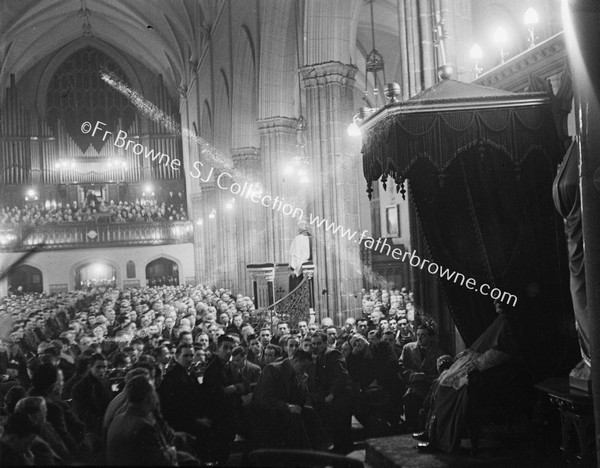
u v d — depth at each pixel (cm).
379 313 1445
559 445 683
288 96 2277
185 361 722
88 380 690
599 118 544
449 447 664
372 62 1878
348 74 1711
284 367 759
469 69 1030
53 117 4994
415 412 860
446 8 1015
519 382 709
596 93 546
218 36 3225
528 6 961
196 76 3991
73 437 649
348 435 845
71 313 2364
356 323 1362
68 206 4653
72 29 4806
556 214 764
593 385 534
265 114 2266
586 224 546
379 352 900
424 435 724
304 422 768
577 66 554
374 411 876
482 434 735
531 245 762
